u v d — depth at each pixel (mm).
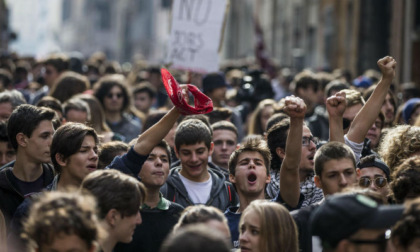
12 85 26516
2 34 56531
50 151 11430
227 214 11789
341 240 6941
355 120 12055
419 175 9422
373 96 12039
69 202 7270
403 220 6945
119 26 185250
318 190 12750
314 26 61906
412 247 6938
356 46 50000
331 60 55781
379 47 49344
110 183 8742
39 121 12352
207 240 6254
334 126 11766
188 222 8625
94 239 7250
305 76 22109
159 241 11133
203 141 12812
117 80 20688
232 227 11562
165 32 143250
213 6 19453
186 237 6273
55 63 24516
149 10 156750
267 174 12008
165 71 10461
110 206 8648
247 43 88312
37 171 12539
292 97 10469
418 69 39906
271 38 76312
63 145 11156
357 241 6934
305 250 9711
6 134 14156
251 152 11844
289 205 11055
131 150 10656
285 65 67625
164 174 11500
